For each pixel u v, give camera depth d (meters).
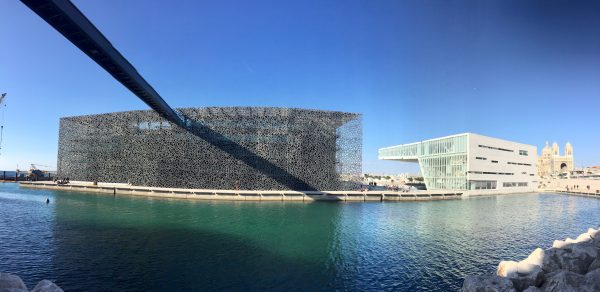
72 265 18.66
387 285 17.09
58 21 22.70
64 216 33.91
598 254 14.98
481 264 20.80
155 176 58.03
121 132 62.00
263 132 56.47
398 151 96.06
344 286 16.77
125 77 33.69
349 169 57.81
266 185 55.75
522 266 14.39
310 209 42.97
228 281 16.97
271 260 20.53
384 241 26.12
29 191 59.84
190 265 19.19
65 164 68.50
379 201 55.44
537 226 34.78
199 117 57.31
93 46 26.47
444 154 79.50
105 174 63.22
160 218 33.88
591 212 48.00
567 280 12.23
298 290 16.14
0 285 9.70
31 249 21.50
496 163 82.06
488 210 47.50
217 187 56.06
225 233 27.47
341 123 58.25
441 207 49.91
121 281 16.55
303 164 56.53
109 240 24.27
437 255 22.50
